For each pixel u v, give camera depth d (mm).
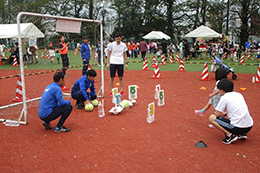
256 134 4402
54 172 3195
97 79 10859
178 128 4695
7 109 6180
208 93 7668
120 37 6727
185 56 20578
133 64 17688
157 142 4055
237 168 3230
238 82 9664
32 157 3613
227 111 4000
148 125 4859
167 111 5805
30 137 4367
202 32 19516
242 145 3951
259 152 3689
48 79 10773
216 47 20031
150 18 42656
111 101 6797
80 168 3277
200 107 6109
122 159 3498
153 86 8938
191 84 9281
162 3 43188
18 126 4957
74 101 6910
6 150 3855
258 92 7758
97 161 3453
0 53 19609
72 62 16438
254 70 13656
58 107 4547
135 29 44375
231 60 19984
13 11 36781
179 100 6824
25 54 14445
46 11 40094
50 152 3762
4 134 4527
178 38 44938
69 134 4465
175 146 3906
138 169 3225
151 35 29984
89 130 4641
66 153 3715
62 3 41125
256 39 43938
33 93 8031
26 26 14594
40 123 5129
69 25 6191
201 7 40000
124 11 42562
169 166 3291
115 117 5398
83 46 9164
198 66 15836
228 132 3982
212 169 3209
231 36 34344
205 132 4504
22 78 4898
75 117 5453
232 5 37344
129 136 4316
